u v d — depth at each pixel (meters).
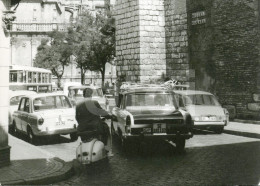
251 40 17.98
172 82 24.66
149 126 10.33
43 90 34.41
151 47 27.05
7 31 8.62
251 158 9.66
